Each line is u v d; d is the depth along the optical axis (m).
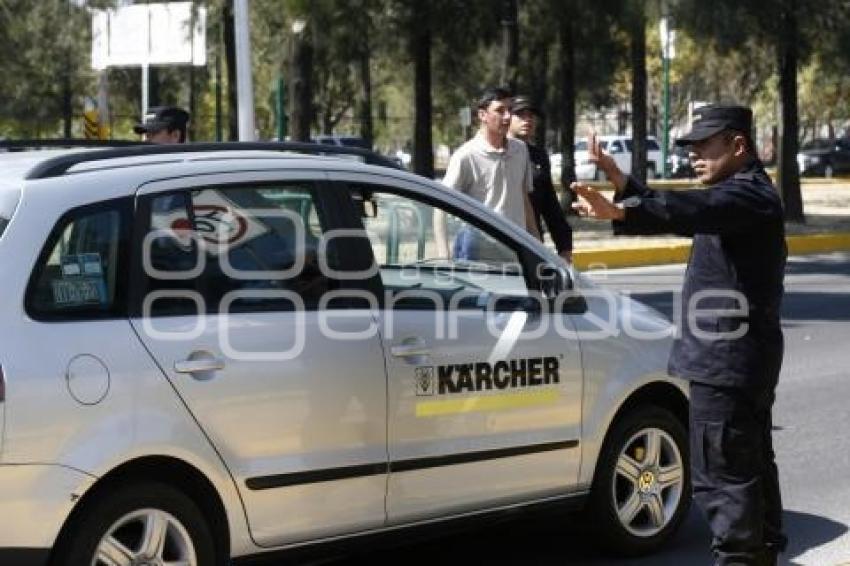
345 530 10.43
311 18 44.00
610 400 12.16
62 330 9.07
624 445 12.40
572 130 55.81
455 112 89.50
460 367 11.06
